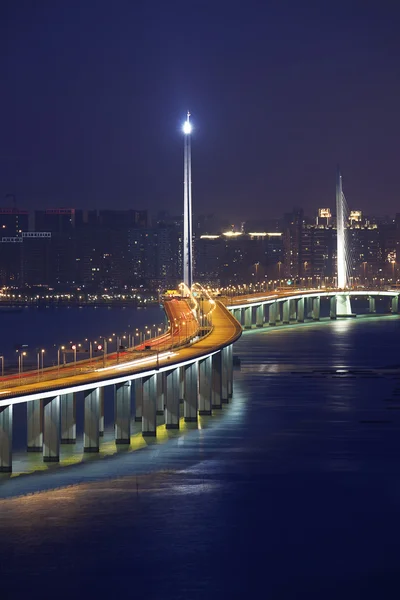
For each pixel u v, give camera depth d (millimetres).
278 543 143125
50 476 170250
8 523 148625
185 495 162625
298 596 127438
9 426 170500
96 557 137875
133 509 154875
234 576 132625
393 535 146125
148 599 126500
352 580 131875
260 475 174625
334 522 151500
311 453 191375
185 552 139750
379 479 172875
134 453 187875
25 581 131250
